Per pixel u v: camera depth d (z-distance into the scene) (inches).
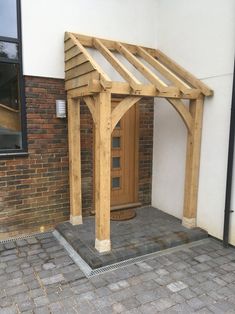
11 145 150.8
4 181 147.9
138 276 118.0
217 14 141.6
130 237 146.5
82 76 134.9
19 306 99.3
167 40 174.7
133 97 128.6
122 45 166.4
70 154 158.1
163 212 187.3
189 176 156.6
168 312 96.7
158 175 192.7
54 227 164.9
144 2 177.0
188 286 111.4
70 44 146.7
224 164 144.3
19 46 144.6
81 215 165.0
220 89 142.6
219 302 102.0
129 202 194.2
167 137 182.4
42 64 151.0
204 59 150.3
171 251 139.9
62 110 156.0
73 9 156.0
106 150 125.4
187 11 159.2
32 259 131.1
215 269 124.1
